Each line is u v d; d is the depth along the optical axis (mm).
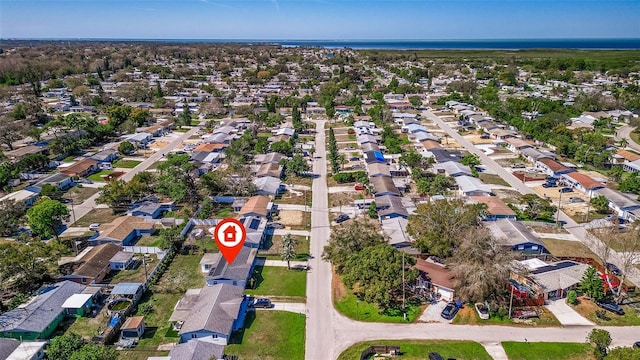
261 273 70000
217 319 55031
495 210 87312
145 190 99438
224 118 179625
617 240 78812
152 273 68812
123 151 131375
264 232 82125
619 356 44688
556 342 54250
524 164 122938
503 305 60000
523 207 93125
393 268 59312
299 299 63219
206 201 93000
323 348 53562
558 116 155875
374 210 89812
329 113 180750
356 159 127250
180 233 79812
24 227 85125
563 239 81000
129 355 51938
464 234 68500
